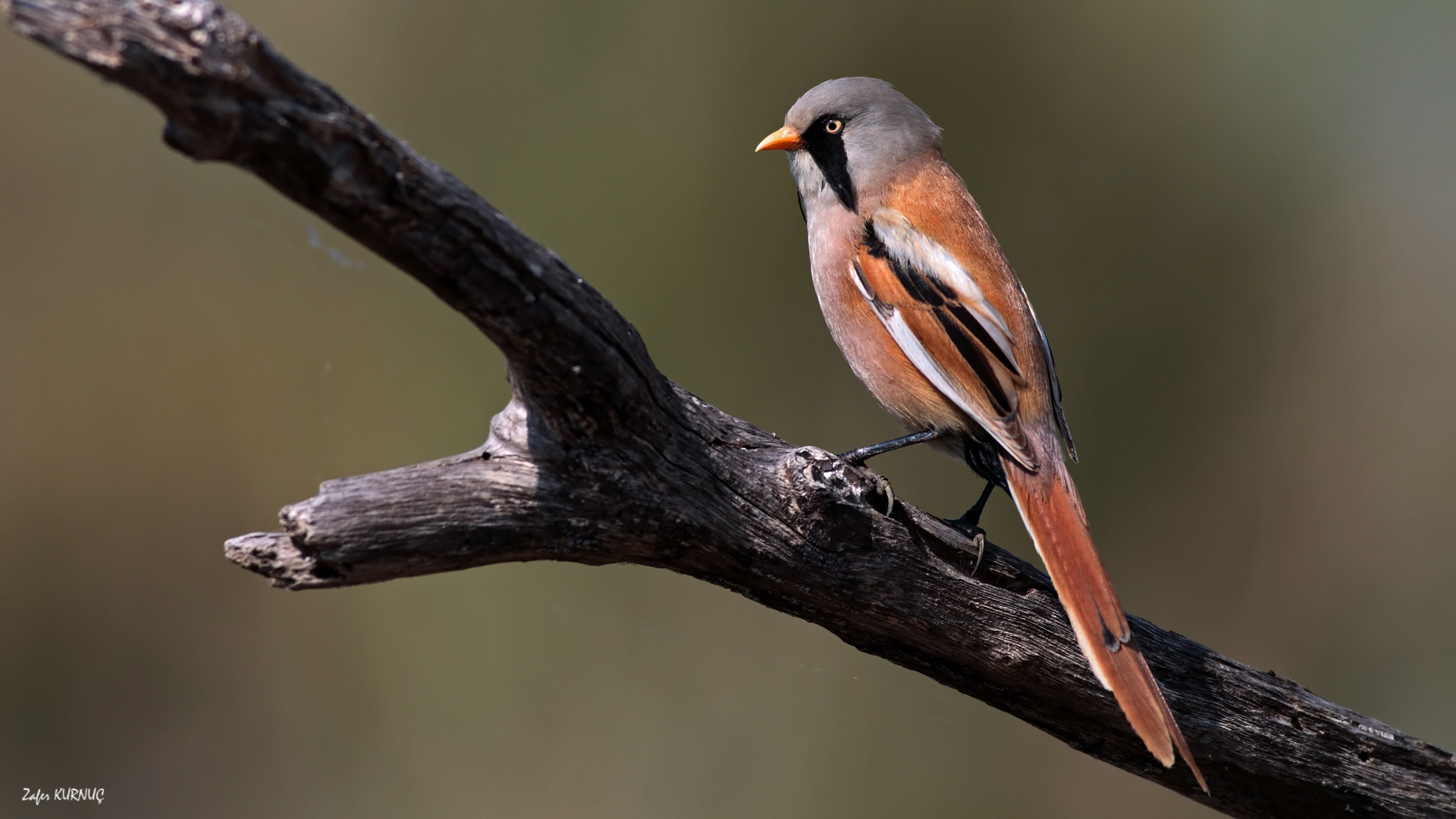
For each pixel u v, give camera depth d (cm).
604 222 1509
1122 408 1560
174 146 402
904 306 798
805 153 870
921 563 629
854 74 1512
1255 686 697
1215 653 707
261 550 517
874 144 848
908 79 1517
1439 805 708
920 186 842
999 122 1532
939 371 777
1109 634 632
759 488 589
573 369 502
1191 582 1540
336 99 412
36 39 371
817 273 860
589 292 496
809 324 1491
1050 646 660
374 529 509
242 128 395
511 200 1515
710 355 1501
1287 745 696
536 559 564
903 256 806
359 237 448
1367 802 707
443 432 1408
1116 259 1555
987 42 1512
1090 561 668
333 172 415
